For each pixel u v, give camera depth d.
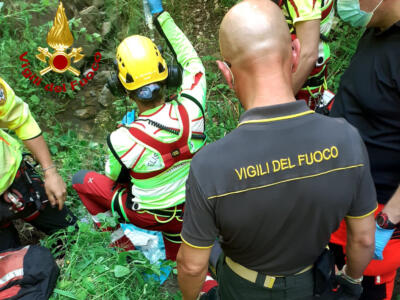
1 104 2.02
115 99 3.82
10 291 2.00
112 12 4.15
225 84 3.82
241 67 1.17
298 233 1.24
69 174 3.18
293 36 2.14
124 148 2.12
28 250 2.15
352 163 1.17
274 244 1.26
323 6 2.10
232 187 1.14
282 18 1.18
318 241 1.29
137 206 2.36
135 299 2.22
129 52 2.07
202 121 2.24
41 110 3.62
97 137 3.70
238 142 1.15
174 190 2.30
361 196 1.24
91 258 2.29
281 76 1.17
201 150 1.19
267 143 1.14
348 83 1.91
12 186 2.26
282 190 1.16
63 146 3.47
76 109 3.80
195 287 1.39
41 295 2.01
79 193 2.62
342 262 2.09
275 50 1.14
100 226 2.51
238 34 1.15
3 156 2.13
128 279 2.27
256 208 1.17
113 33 4.13
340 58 3.84
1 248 2.41
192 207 1.20
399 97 1.68
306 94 2.51
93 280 2.15
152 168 2.18
